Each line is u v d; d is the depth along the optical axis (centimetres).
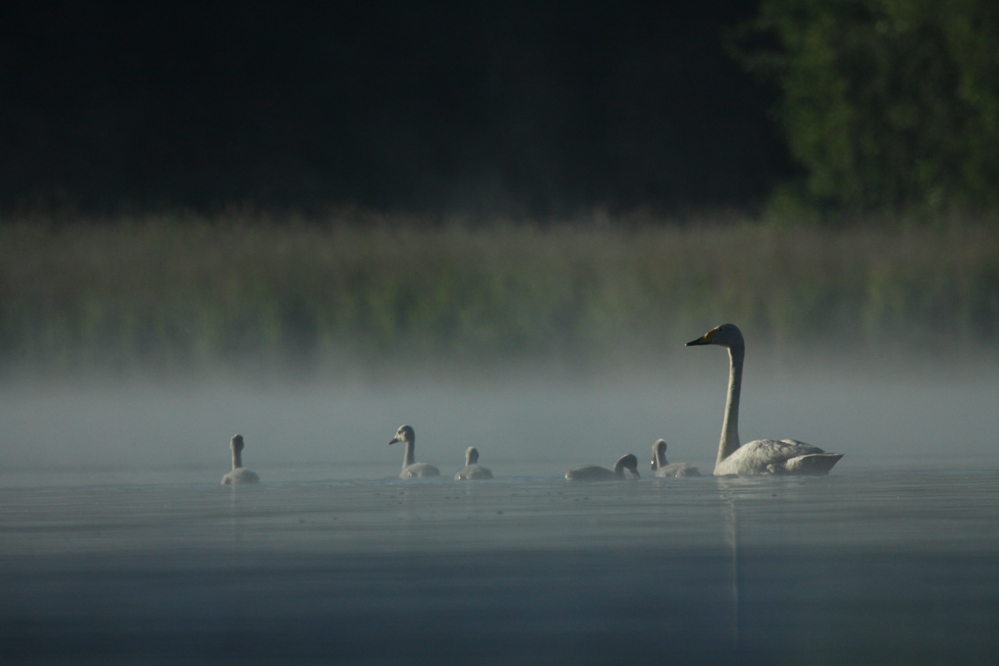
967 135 3431
